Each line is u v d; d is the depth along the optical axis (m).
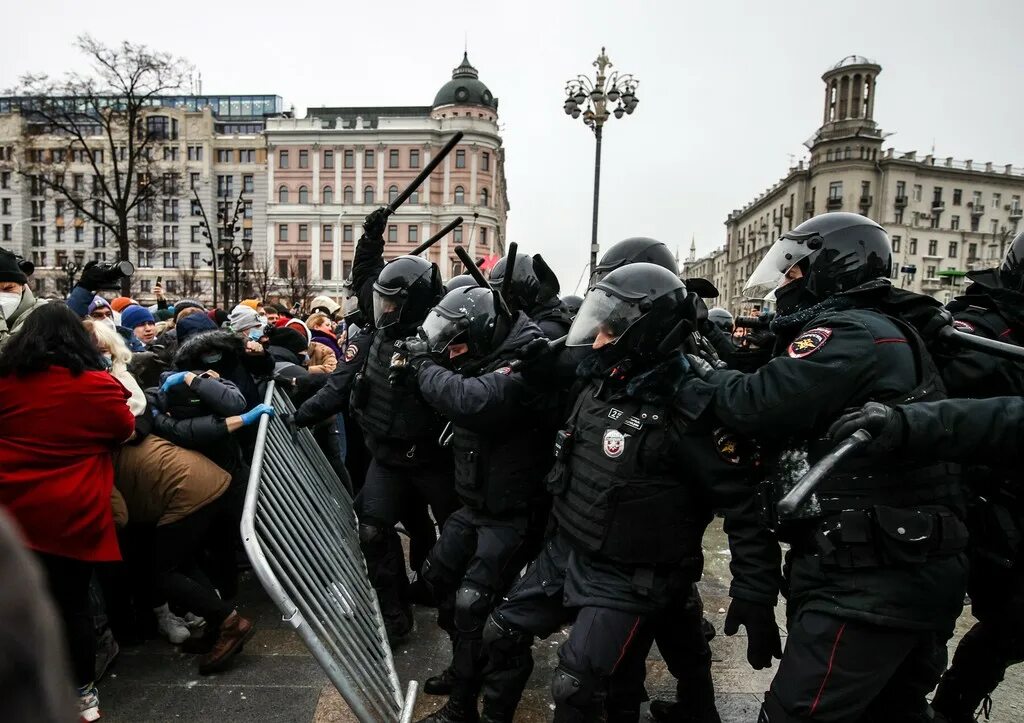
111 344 3.03
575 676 2.03
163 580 2.91
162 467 2.87
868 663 1.74
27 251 65.62
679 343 2.08
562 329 3.41
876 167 59.62
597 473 2.12
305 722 2.58
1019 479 2.22
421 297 3.30
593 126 14.39
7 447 2.33
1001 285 2.43
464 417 2.52
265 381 3.85
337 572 3.04
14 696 0.51
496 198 67.62
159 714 2.62
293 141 61.03
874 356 1.79
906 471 1.77
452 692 2.61
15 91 23.42
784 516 1.61
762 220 72.50
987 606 2.34
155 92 24.81
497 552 2.62
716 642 3.41
